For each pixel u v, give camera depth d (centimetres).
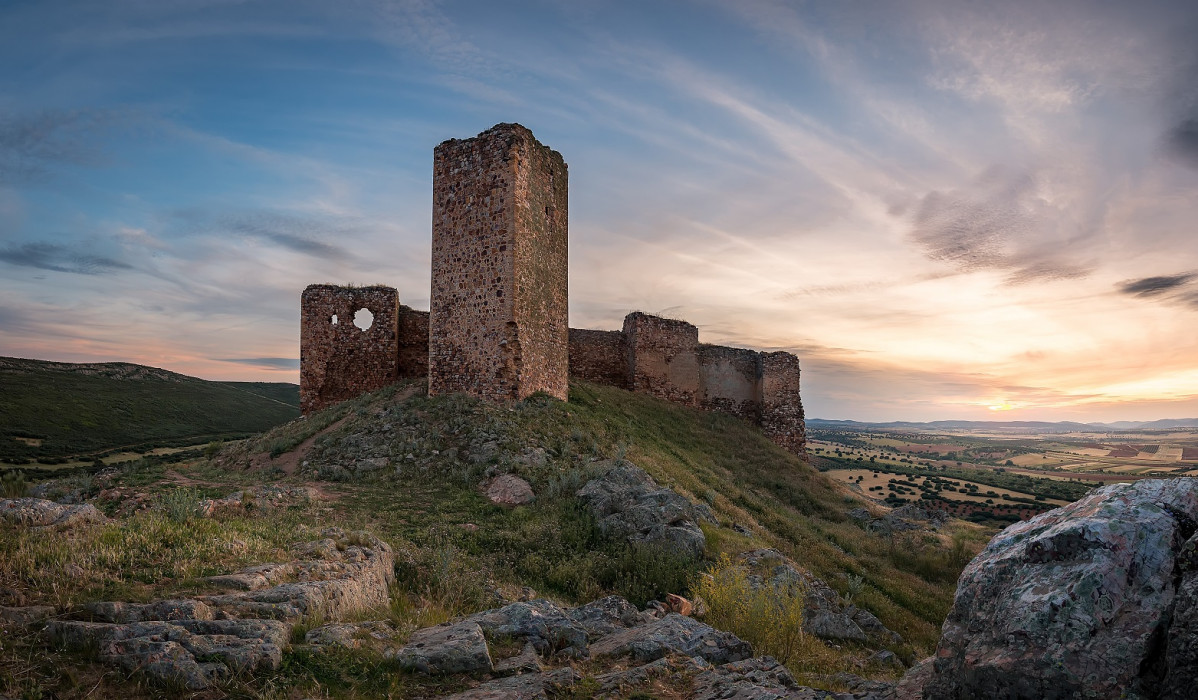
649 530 1313
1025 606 395
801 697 526
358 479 1731
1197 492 417
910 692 485
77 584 606
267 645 538
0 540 673
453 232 2350
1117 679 349
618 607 880
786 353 4006
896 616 1377
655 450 2345
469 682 565
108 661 483
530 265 2317
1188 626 335
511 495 1522
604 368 3744
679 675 607
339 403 2944
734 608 910
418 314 3331
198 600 605
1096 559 391
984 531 2525
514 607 746
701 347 3966
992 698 388
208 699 469
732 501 2094
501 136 2252
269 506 1272
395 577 949
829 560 1673
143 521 859
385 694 529
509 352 2197
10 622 510
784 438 3938
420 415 2130
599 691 556
